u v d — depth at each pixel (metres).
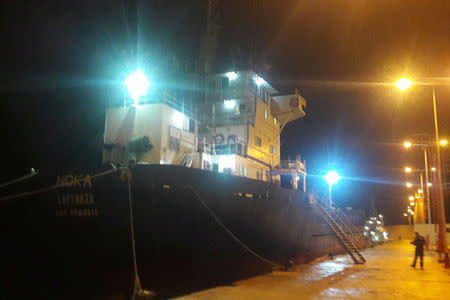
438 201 25.28
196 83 24.45
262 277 15.34
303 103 28.39
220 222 13.91
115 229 10.58
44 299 10.17
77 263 10.47
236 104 23.52
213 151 19.73
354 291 12.34
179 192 11.99
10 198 10.30
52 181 11.18
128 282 10.47
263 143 24.70
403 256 27.00
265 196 17.64
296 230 21.31
